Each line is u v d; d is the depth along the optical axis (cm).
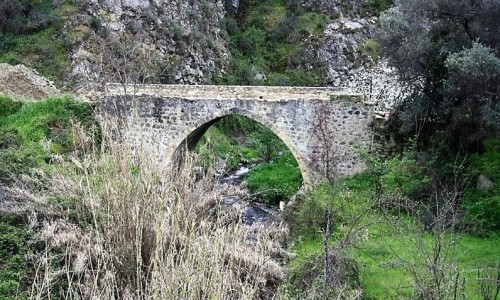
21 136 2083
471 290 1163
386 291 1194
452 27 1923
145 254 1002
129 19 3828
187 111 2183
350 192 1761
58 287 1018
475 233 1504
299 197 1941
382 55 2119
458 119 1794
